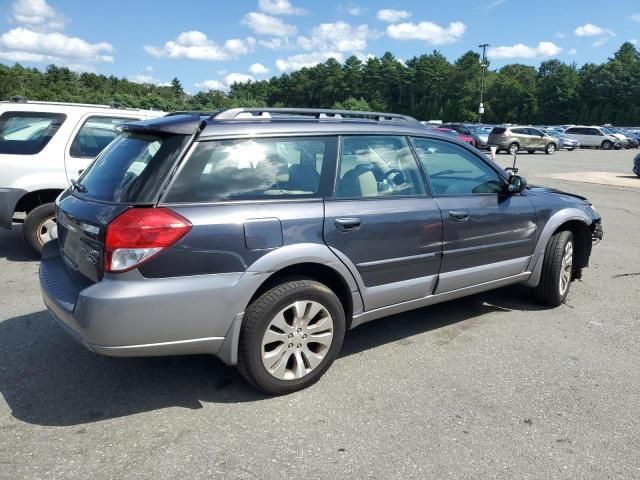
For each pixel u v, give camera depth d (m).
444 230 4.20
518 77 116.69
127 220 3.00
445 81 116.00
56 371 3.82
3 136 6.42
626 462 2.93
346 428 3.18
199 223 3.10
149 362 3.97
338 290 3.82
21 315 4.83
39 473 2.72
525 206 4.84
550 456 2.96
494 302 5.45
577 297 5.65
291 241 3.38
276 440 3.04
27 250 7.13
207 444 3.00
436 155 4.37
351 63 126.38
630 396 3.62
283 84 134.38
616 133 44.50
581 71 107.88
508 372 3.93
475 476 2.78
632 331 4.75
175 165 3.17
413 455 2.93
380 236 3.79
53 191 6.59
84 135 6.73
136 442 3.00
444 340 4.49
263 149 3.46
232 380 3.72
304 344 3.54
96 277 3.12
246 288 3.23
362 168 3.88
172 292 3.04
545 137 35.34
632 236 8.84
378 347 4.33
